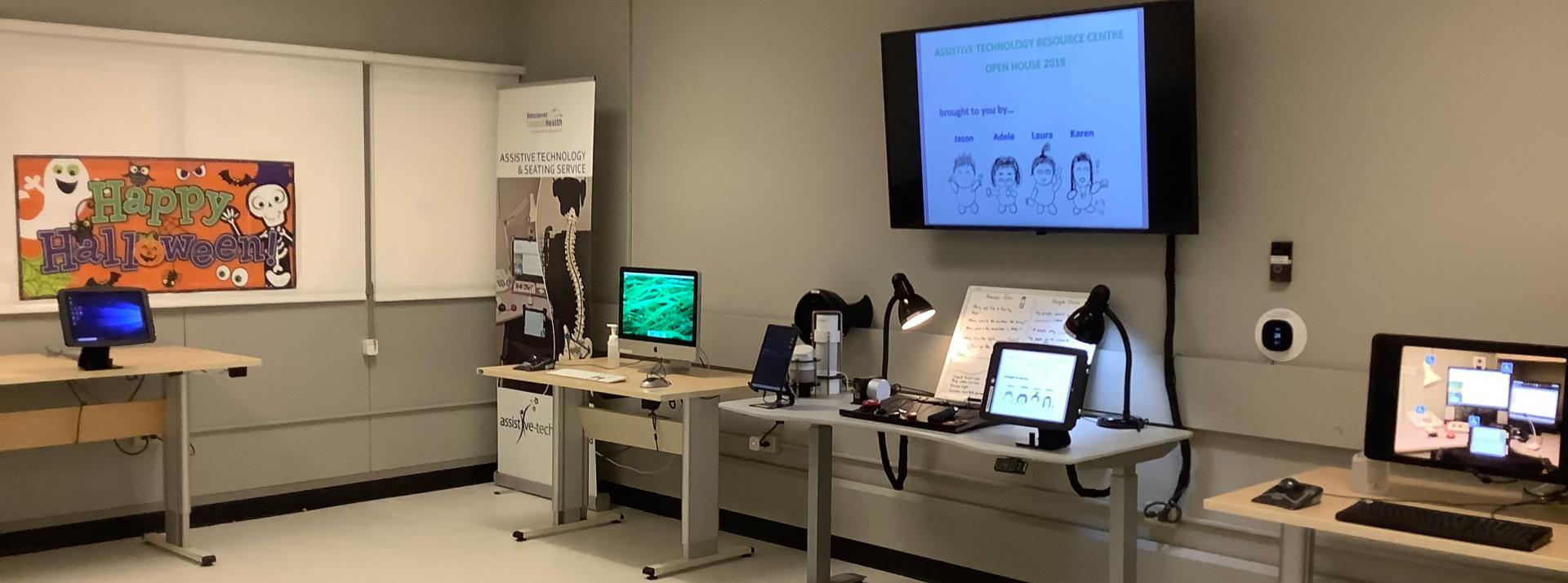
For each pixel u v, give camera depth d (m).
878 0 4.51
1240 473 3.70
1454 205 3.23
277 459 5.40
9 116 4.62
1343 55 3.41
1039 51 3.82
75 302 4.30
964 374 4.12
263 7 5.27
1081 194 3.82
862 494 4.66
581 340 5.46
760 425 5.06
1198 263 3.74
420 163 5.75
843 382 4.50
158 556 4.70
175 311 5.08
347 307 5.58
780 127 4.90
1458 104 3.21
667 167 5.41
